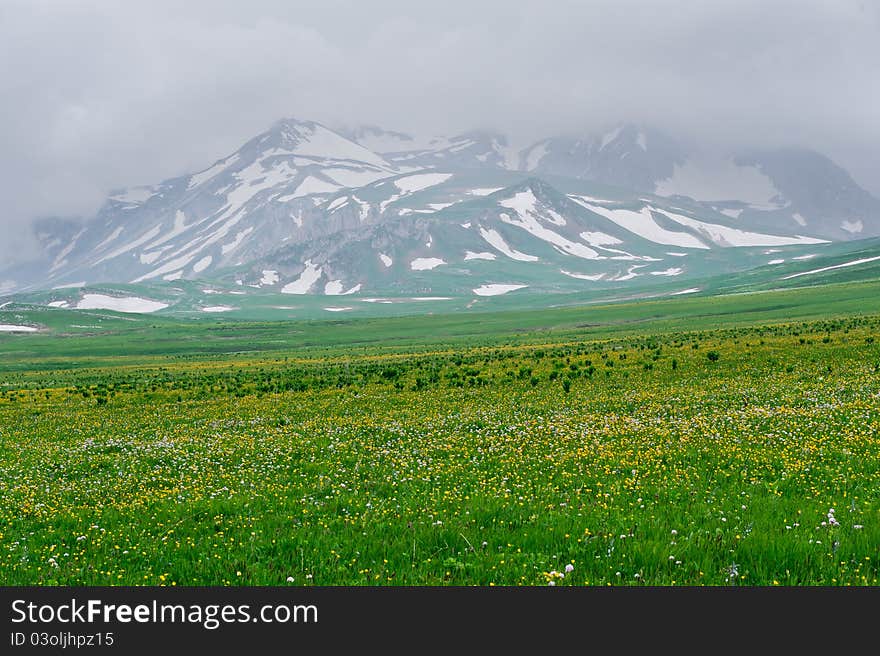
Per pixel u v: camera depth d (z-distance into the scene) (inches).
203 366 5118.1
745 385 1598.2
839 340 2400.3
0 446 1480.1
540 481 755.4
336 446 1129.4
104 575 515.2
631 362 2418.8
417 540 546.3
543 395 1774.1
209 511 700.0
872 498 599.8
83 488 896.9
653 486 693.3
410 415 1555.1
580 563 482.0
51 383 3949.3
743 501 614.5
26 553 575.2
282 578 495.5
